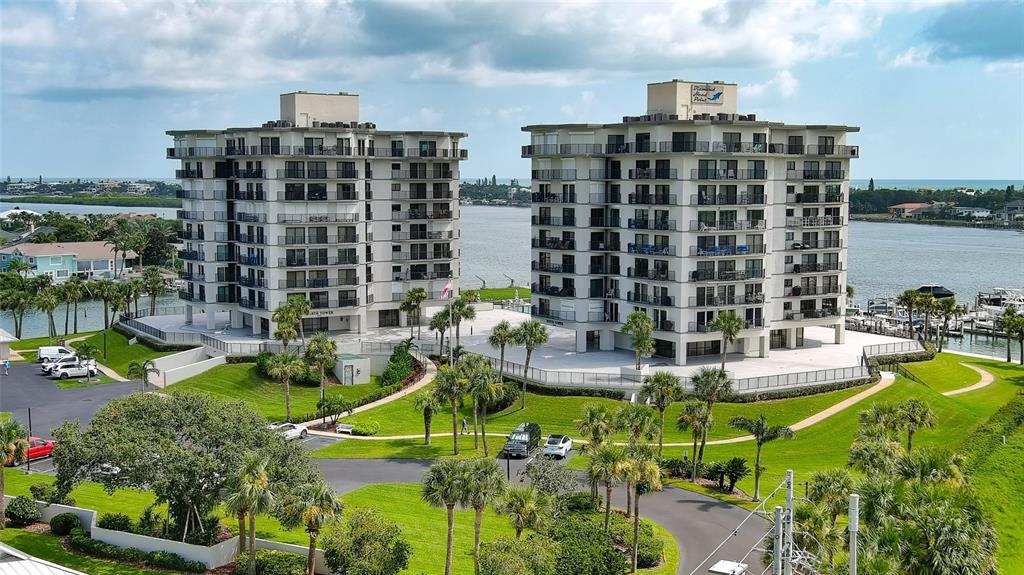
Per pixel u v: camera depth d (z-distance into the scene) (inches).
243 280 5846.5
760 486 3501.5
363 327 5915.4
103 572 2586.1
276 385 4916.3
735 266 5073.8
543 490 3137.3
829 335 5994.1
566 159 5329.7
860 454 2955.2
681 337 4965.6
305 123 5831.7
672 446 4018.2
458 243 6284.5
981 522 2421.3
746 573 2716.5
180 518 2795.3
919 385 4697.3
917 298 6358.3
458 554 2778.1
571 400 4534.9
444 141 6122.1
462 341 5708.7
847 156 5423.2
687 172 4899.1
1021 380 5270.7
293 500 2511.1
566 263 5413.4
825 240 5516.7
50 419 4261.8
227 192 5949.8
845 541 2438.5
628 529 2979.8
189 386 4808.1
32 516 2906.0
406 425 4372.5
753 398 4436.5
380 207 6003.9
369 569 2476.6
